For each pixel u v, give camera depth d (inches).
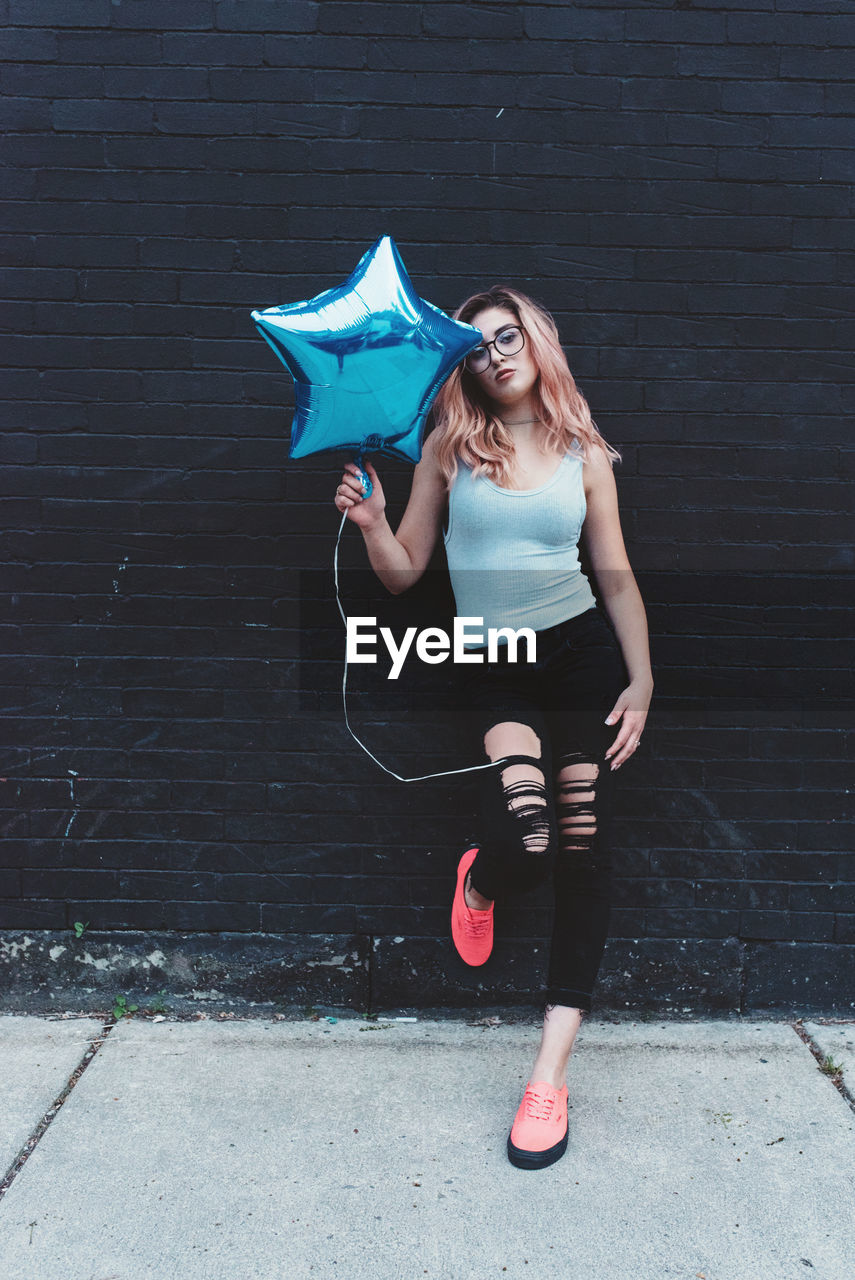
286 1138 87.9
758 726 111.0
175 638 110.5
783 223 107.1
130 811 111.5
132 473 109.0
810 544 110.0
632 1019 111.3
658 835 111.3
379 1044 104.9
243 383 108.4
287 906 111.6
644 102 105.7
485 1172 83.4
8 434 108.7
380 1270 72.9
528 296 107.3
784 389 108.8
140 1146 86.5
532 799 84.8
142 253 107.1
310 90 105.3
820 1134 88.8
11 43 104.9
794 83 105.7
